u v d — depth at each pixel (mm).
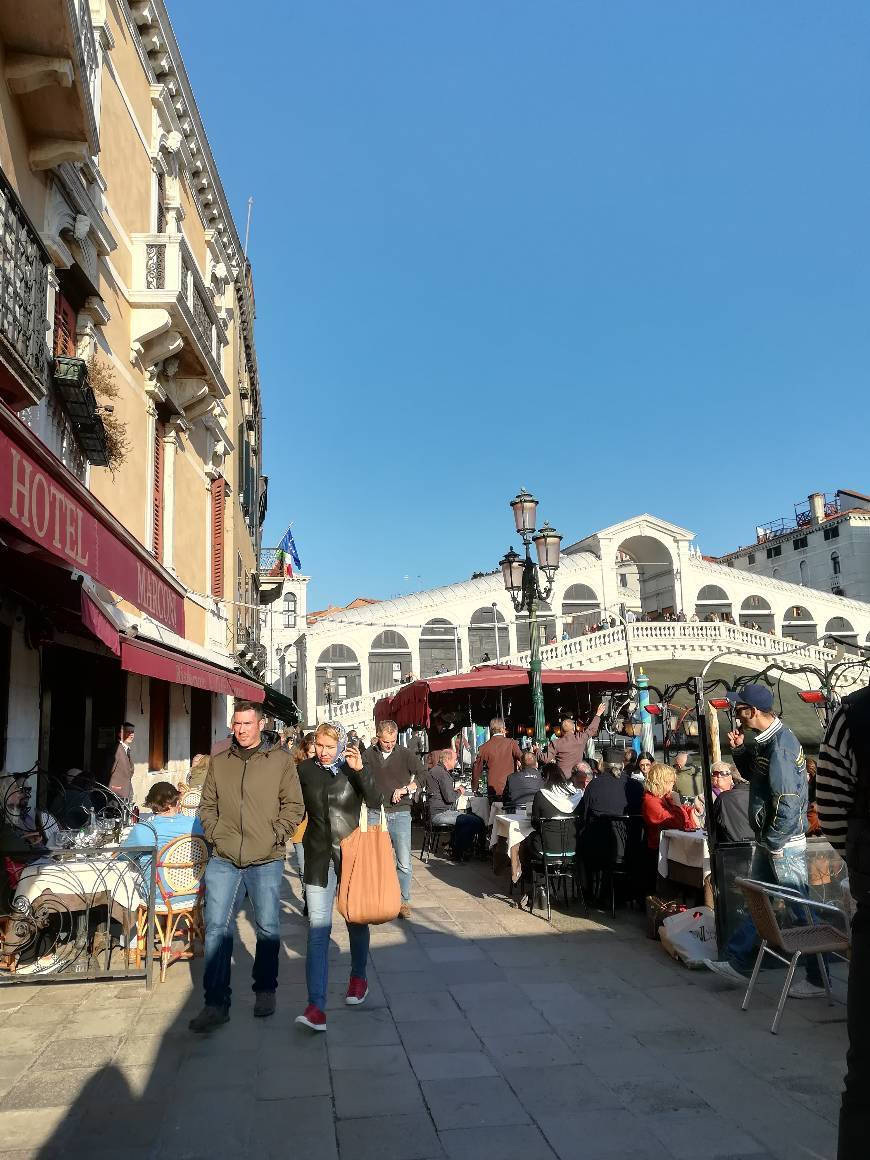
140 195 12203
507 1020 5066
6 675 7633
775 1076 4180
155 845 5867
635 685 15281
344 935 7465
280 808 5133
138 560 7824
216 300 18234
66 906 5957
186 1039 4734
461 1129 3650
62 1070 4293
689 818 7855
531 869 8477
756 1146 3471
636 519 49375
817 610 50844
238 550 20797
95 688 11070
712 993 5570
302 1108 3857
